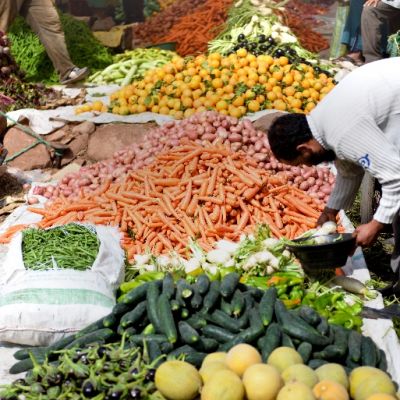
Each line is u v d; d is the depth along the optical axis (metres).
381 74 4.09
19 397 3.60
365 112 4.03
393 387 3.46
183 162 6.02
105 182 6.16
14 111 8.07
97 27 13.24
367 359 3.75
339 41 11.27
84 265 4.42
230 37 10.40
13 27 10.53
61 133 7.91
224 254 4.84
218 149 6.12
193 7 13.53
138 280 4.54
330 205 4.95
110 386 3.46
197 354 3.75
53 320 4.14
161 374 3.48
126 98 8.32
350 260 5.18
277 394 3.35
